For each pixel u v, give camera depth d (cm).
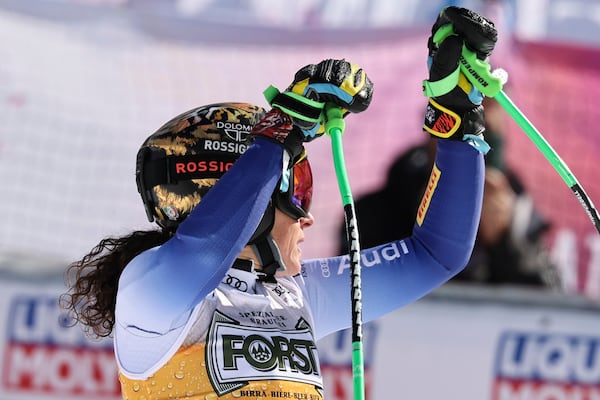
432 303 1529
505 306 1537
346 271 905
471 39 822
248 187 719
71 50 2759
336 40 2844
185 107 2736
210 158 777
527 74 2783
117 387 1478
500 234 1995
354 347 732
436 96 858
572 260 2508
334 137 748
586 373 1541
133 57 2777
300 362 787
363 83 756
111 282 870
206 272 711
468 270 1972
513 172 2155
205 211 714
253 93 2786
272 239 807
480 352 1530
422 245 932
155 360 757
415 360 1520
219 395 748
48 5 2806
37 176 2555
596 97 2773
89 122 2647
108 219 2552
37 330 1477
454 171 898
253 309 795
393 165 1991
